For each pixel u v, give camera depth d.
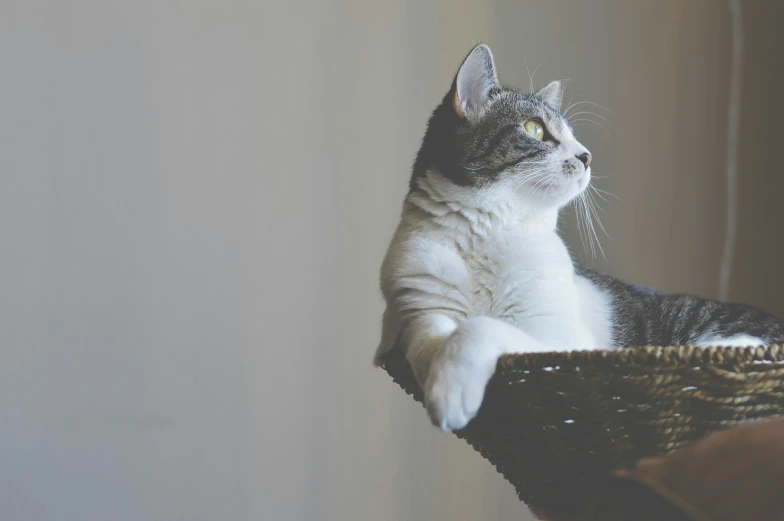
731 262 2.46
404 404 2.22
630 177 2.43
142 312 2.06
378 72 2.27
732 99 2.49
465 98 1.57
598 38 2.43
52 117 2.03
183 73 2.13
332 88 2.24
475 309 1.40
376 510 2.19
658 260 2.43
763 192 2.48
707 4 2.50
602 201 2.39
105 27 2.08
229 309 2.12
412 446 2.22
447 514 2.24
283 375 2.15
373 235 2.24
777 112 2.49
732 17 2.50
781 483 0.56
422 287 1.38
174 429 2.06
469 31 2.34
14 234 1.99
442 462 2.24
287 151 2.20
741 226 2.48
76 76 2.05
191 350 2.09
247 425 2.11
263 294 2.15
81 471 1.98
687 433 0.89
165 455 2.05
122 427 2.02
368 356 2.21
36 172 2.01
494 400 1.03
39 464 1.96
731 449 0.61
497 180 1.46
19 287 1.99
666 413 0.88
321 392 2.17
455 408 0.99
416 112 2.29
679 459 0.64
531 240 1.44
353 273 2.22
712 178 2.48
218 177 2.14
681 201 2.46
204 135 2.14
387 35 2.28
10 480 1.93
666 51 2.47
